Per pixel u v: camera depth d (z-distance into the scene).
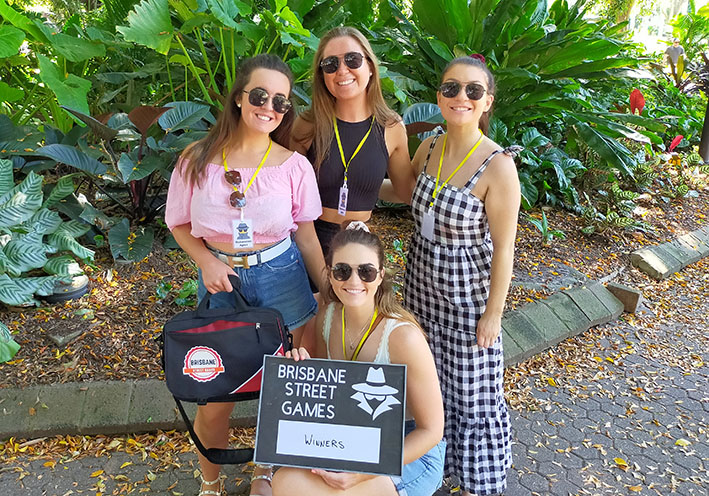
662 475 2.51
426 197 2.04
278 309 1.89
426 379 1.74
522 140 5.27
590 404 3.01
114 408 2.54
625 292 4.00
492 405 2.13
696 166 7.08
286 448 1.63
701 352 3.58
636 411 2.96
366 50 2.04
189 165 1.79
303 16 4.50
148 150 3.83
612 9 11.63
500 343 2.12
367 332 1.81
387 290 1.83
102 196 4.39
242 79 1.74
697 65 10.21
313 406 1.64
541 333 3.50
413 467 1.79
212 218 1.77
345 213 2.22
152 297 3.38
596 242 4.91
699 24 11.37
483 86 1.90
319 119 2.13
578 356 3.46
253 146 1.82
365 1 5.09
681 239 5.11
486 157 1.92
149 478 2.30
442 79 1.95
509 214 1.90
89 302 3.29
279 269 1.86
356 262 1.70
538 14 5.32
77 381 2.68
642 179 6.08
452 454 2.20
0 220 2.99
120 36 4.25
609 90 6.16
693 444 2.72
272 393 1.66
